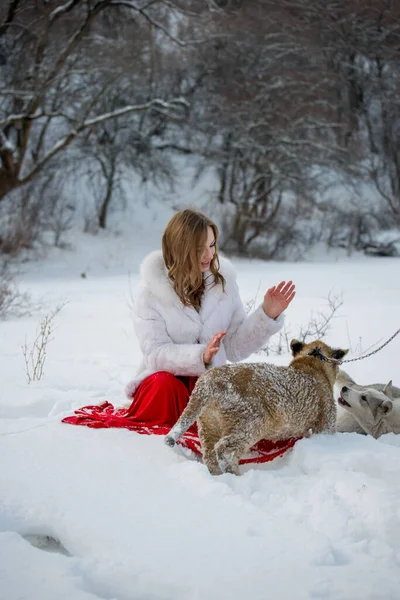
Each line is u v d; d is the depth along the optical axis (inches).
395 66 1429.6
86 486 150.3
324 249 1290.6
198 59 1270.9
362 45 1413.6
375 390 198.7
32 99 1023.6
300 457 165.6
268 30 1332.4
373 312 407.5
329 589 108.9
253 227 1267.2
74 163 1289.4
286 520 134.3
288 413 167.6
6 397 232.5
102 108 1253.1
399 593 107.4
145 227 1332.4
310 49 1339.8
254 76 1311.5
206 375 167.2
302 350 190.1
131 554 120.4
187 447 178.1
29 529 134.3
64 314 470.3
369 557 119.3
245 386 163.5
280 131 1233.4
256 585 110.3
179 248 188.4
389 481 154.2
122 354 324.8
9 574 113.2
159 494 146.3
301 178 1261.1
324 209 1304.1
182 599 108.3
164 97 1346.0
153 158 1366.9
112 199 1359.5
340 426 204.7
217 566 116.3
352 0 1405.0
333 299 486.6
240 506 139.3
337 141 1375.5
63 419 194.9
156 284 193.9
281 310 198.2
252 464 171.8
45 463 163.6
